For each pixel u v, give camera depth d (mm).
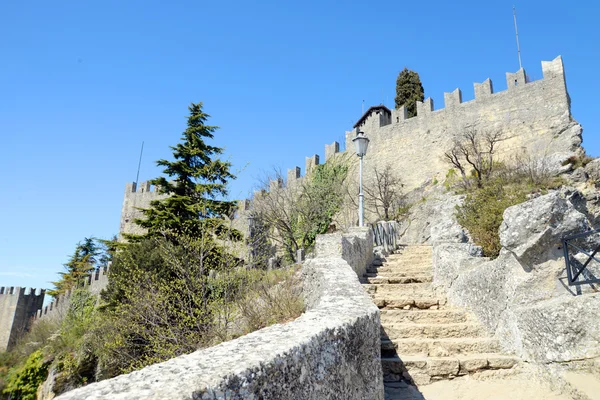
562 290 6445
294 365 2785
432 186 34031
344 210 35906
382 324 7340
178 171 25453
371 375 4320
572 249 6637
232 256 12836
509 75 33156
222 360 2455
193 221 18625
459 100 35438
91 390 1980
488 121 33250
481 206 15562
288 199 31688
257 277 12234
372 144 39781
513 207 7246
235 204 18547
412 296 9047
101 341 14797
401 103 51438
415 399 5527
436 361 6172
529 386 5781
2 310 48438
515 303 6668
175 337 10734
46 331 26125
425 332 7188
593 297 5645
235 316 10617
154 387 2012
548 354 5781
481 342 6758
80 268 48938
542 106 30828
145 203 54531
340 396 3430
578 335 5574
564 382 5422
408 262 12531
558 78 30625
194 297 11391
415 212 31953
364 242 11695
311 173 42625
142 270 13859
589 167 23016
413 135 37375
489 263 7664
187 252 13969
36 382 19859
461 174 32312
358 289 5566
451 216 16562
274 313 9250
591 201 20516
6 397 20000
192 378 2129
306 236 30391
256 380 2375
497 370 6164
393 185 36281
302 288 9945
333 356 3445
